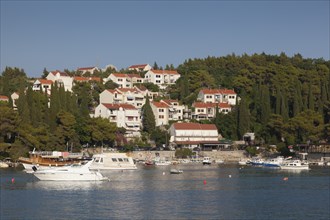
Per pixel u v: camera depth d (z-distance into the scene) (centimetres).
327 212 9381
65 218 8712
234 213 9244
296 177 15550
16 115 19125
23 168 17638
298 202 10438
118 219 8669
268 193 11694
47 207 9619
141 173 16575
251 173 16925
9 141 19488
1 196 10806
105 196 10950
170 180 14262
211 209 9594
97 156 17925
